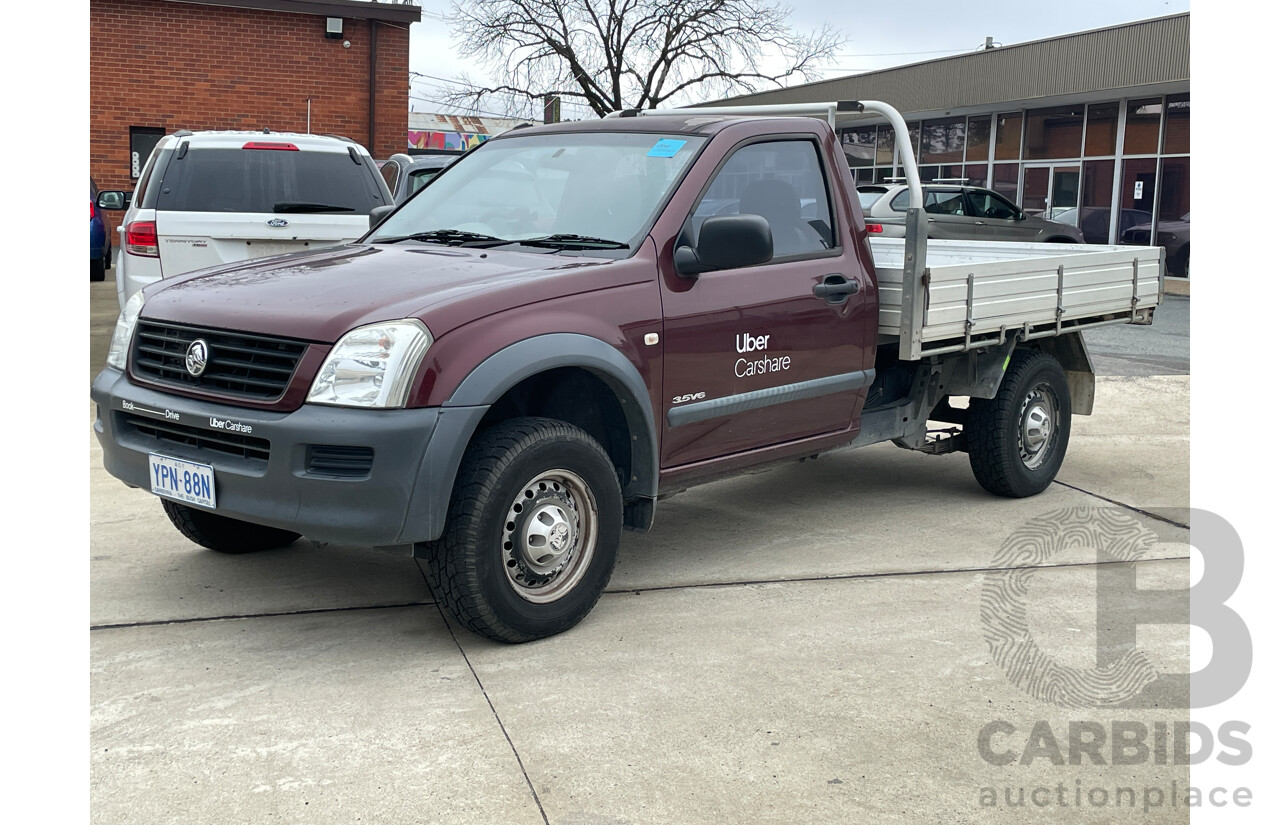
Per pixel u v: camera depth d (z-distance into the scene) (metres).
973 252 7.02
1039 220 17.45
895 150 27.23
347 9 19.11
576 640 3.99
